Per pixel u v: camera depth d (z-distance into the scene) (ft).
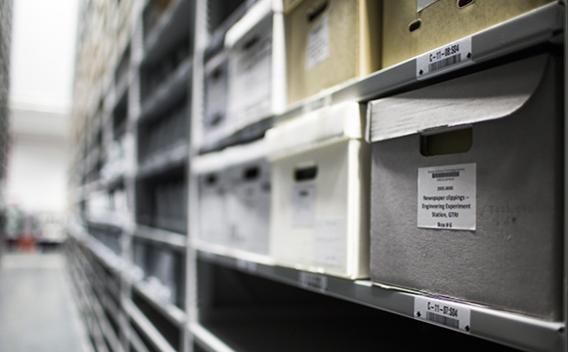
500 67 1.60
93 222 16.10
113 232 11.55
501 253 1.59
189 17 5.98
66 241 31.40
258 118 3.46
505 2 1.69
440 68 1.81
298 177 3.04
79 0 23.63
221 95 4.36
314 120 2.60
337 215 2.44
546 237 1.46
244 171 3.98
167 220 7.38
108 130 12.21
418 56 1.92
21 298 18.53
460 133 1.84
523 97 1.53
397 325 4.56
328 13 2.66
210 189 4.72
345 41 2.49
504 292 1.57
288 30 3.16
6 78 17.16
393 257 2.05
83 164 21.26
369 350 3.76
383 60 2.34
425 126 1.88
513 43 1.54
